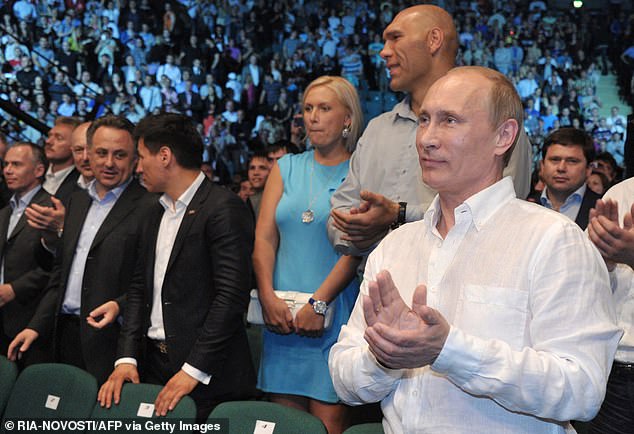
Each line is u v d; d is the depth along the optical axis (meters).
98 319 2.79
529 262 1.25
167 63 12.80
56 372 2.51
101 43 12.45
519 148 2.01
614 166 5.10
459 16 16.27
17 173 3.54
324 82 2.70
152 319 2.52
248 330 3.70
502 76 1.35
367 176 2.32
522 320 1.25
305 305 2.54
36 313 2.98
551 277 1.22
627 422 1.99
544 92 14.63
